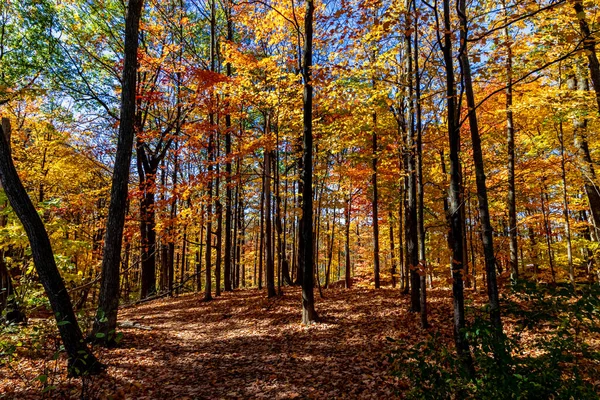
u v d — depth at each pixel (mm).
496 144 14102
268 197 13719
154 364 6797
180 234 13547
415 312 9961
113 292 7488
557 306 3439
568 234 11547
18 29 13945
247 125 18828
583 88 10719
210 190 14039
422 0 5297
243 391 5660
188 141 12422
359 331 8773
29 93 11398
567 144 11680
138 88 14766
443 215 13242
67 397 5215
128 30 7520
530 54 7969
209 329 10008
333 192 16016
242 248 27297
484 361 3092
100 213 16328
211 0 16016
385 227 18812
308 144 9805
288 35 12977
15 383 5613
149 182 12555
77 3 15422
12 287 7914
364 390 5527
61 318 5695
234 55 11727
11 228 7160
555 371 2916
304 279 9859
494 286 5406
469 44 7258
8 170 5641
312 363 6891
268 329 9531
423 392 3307
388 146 11078
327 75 8633
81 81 16656
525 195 14320
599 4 6883
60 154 16578
